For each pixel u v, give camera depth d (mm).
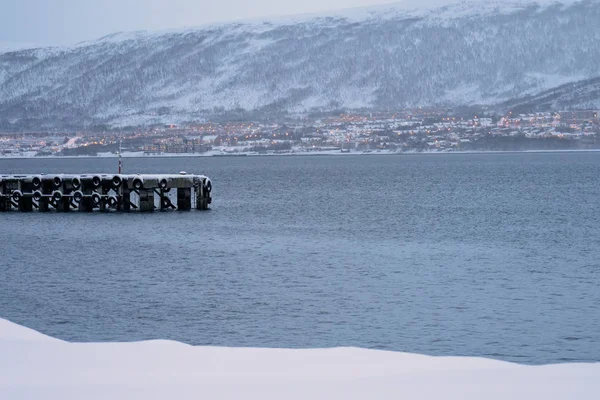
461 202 145750
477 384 19625
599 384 19547
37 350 24031
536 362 35906
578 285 56344
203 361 22875
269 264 67312
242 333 41469
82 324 43594
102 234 91250
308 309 47312
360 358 23375
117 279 59250
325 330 42031
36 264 67938
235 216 115562
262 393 18953
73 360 22859
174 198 144250
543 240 86062
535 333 41219
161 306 48312
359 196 166625
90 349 24250
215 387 19469
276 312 46469
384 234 93000
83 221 104438
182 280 58594
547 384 19578
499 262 68500
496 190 181375
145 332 41750
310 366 22234
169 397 18609
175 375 21000
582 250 77000
